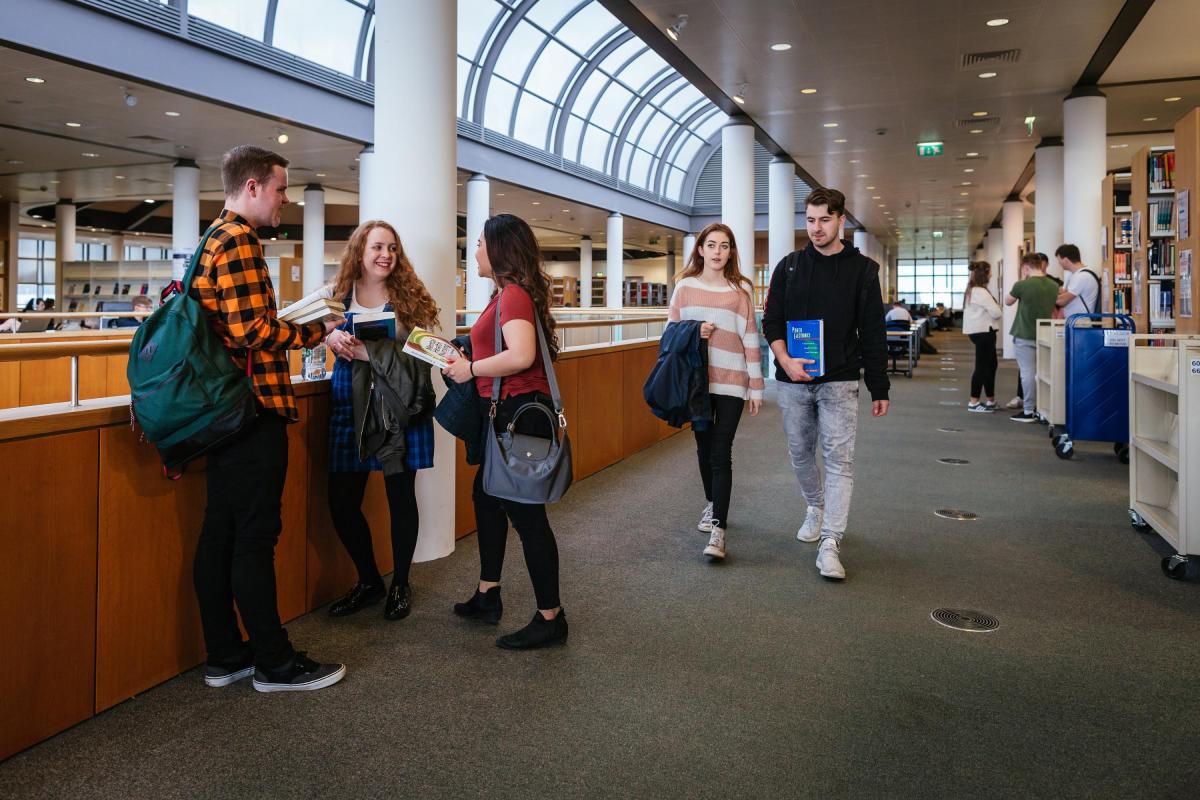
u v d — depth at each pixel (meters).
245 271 2.36
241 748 2.21
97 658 2.39
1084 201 11.42
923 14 8.68
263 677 2.55
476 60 16.11
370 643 2.94
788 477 5.87
